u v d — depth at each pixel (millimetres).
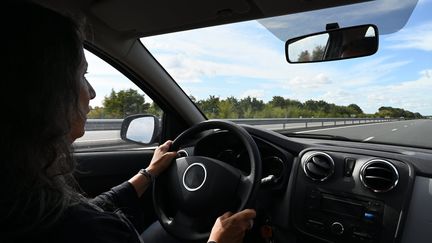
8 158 686
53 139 743
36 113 713
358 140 2445
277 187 2154
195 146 2084
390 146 2281
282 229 2203
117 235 805
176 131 3158
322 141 2457
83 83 884
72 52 797
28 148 707
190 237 1537
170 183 1683
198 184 1580
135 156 2887
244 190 1542
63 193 757
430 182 1770
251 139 1639
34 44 725
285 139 2232
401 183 1803
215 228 1279
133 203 1563
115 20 2385
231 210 1539
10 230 660
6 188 679
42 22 753
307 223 2059
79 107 850
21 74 704
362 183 1902
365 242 1846
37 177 712
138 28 2520
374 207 1842
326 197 2006
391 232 1773
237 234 1281
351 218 1907
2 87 691
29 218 673
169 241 2137
